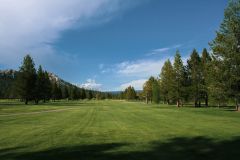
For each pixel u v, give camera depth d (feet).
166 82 248.11
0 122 82.28
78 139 48.11
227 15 137.69
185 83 221.87
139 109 169.07
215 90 137.59
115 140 46.70
